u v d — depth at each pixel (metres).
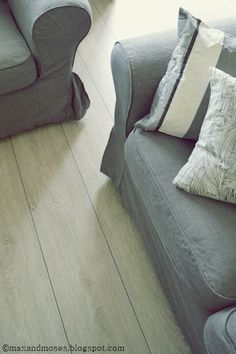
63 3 1.28
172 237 1.02
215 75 1.00
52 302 1.26
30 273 1.31
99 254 1.38
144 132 1.15
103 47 2.12
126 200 1.45
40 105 1.59
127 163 1.20
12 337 1.18
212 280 0.91
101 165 1.54
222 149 0.97
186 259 0.97
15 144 1.65
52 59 1.43
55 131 1.72
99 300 1.28
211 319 0.91
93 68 2.00
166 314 1.28
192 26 1.04
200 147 1.02
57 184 1.55
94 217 1.47
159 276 1.30
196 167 1.01
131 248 1.41
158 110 1.11
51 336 1.19
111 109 1.84
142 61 1.13
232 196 1.00
